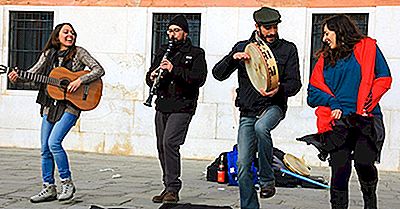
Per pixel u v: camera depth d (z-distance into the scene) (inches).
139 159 453.1
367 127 201.2
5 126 490.9
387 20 426.3
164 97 267.9
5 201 264.5
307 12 439.8
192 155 458.6
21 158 431.8
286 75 215.6
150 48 466.9
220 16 453.1
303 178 335.9
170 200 266.5
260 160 217.6
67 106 261.0
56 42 266.4
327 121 204.7
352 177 400.5
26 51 491.8
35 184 313.6
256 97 216.5
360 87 201.0
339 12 436.1
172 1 462.9
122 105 471.8
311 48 441.4
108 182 333.4
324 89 205.6
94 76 262.4
